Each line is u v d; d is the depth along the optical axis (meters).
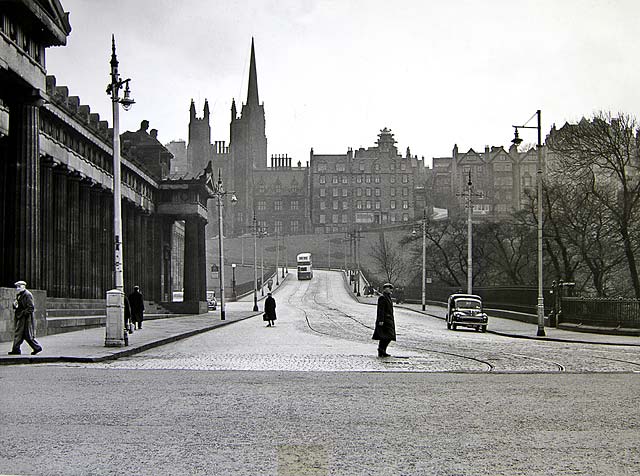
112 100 27.55
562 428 10.65
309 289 132.00
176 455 8.80
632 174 69.81
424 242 81.81
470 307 48.50
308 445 9.39
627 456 8.88
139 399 13.29
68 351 23.98
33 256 32.81
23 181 32.62
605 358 25.44
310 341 33.88
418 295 101.44
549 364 22.81
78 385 15.38
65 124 45.25
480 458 8.71
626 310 41.72
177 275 104.88
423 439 9.80
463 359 24.28
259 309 91.94
